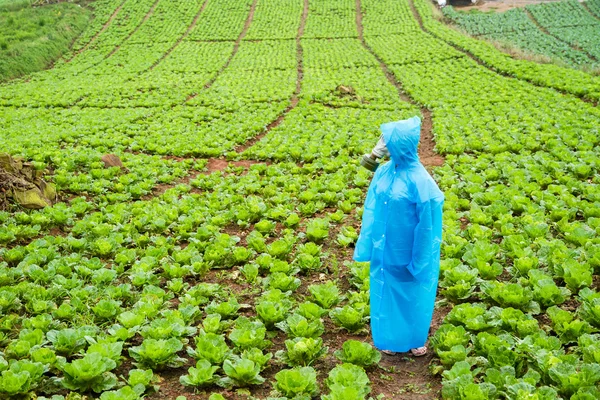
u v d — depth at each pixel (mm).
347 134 17688
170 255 8859
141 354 5582
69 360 5828
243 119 21234
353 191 11250
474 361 5305
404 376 5535
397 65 31531
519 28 46062
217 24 45281
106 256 8734
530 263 7180
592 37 41906
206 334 5742
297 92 26672
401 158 5098
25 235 9406
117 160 14562
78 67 35594
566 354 5496
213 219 9961
